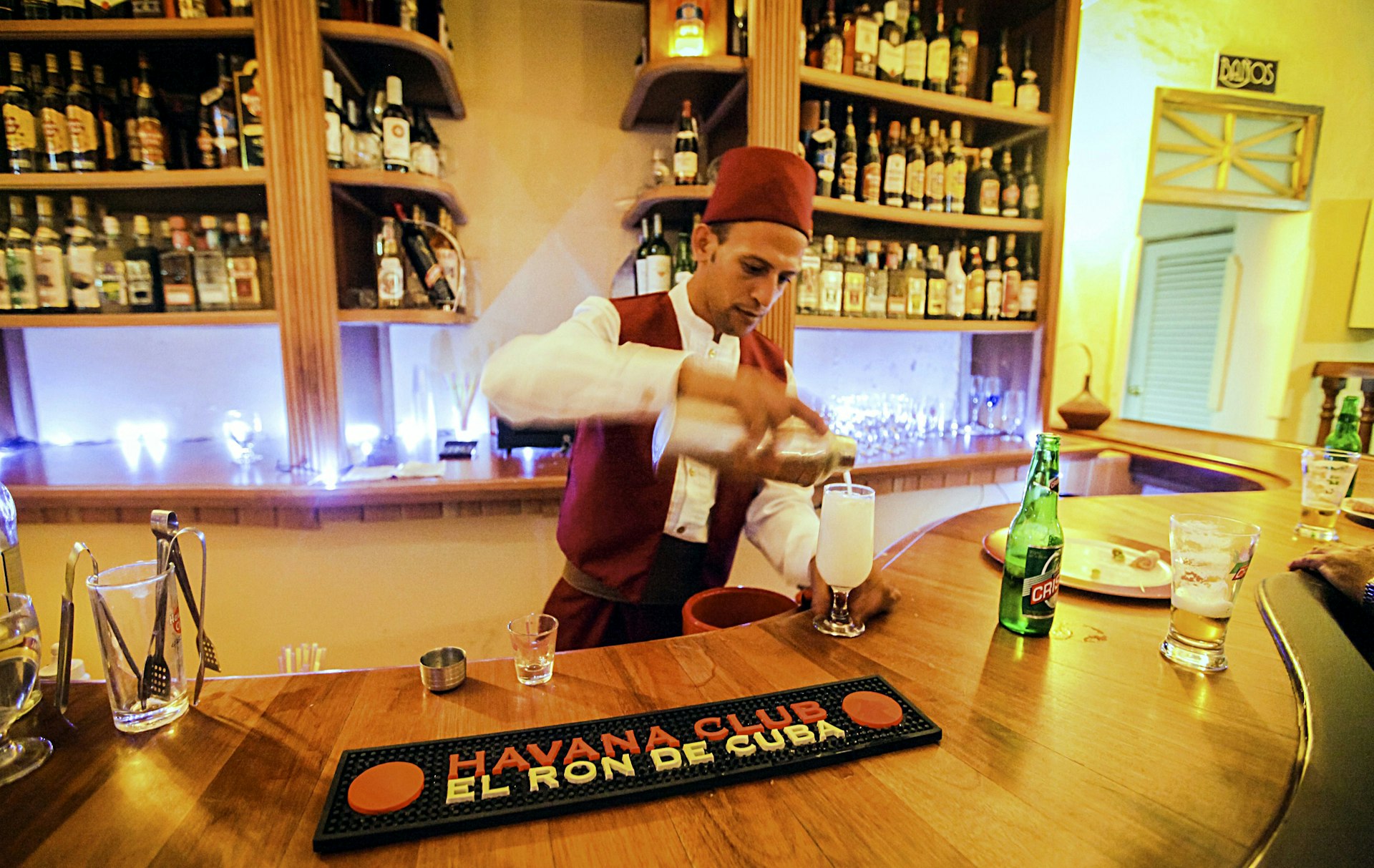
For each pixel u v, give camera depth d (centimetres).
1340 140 360
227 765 60
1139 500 157
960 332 256
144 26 162
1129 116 336
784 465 97
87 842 51
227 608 181
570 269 224
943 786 58
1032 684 75
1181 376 472
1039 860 49
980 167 232
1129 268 345
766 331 199
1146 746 63
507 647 195
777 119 186
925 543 125
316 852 50
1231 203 356
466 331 221
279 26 163
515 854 50
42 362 212
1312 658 71
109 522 169
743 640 86
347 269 190
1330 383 281
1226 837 51
